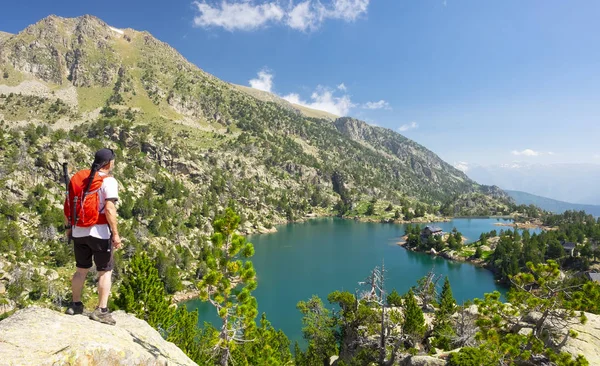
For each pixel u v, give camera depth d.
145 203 181.62
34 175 169.25
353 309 54.69
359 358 45.44
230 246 15.05
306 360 54.19
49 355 5.55
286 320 91.50
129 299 26.03
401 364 39.00
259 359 24.41
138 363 6.93
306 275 136.00
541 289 27.81
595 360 25.08
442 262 161.88
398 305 63.34
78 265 7.13
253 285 15.64
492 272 145.12
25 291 98.12
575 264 143.75
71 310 7.34
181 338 29.02
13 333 5.86
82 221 6.61
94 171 6.77
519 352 24.78
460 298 114.06
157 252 130.12
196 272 125.81
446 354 31.09
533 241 154.12
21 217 141.75
